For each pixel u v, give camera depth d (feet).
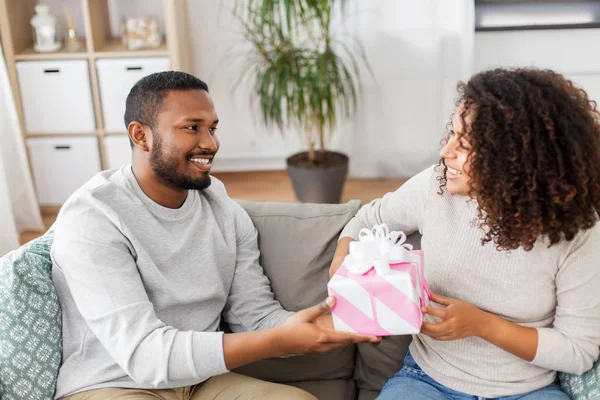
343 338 4.06
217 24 11.22
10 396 4.36
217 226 4.97
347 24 11.07
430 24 10.99
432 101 11.44
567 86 4.04
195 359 4.19
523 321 4.30
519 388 4.32
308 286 5.25
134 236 4.49
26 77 10.02
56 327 4.56
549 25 11.19
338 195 10.52
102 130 10.38
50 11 10.91
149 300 4.59
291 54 9.80
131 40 10.27
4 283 4.42
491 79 4.04
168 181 4.61
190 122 4.51
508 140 3.84
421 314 3.93
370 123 11.66
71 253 4.34
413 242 5.00
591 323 4.12
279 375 5.24
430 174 4.68
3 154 9.66
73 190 10.61
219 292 4.88
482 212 4.19
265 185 11.64
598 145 3.94
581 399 4.21
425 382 4.54
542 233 3.97
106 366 4.48
